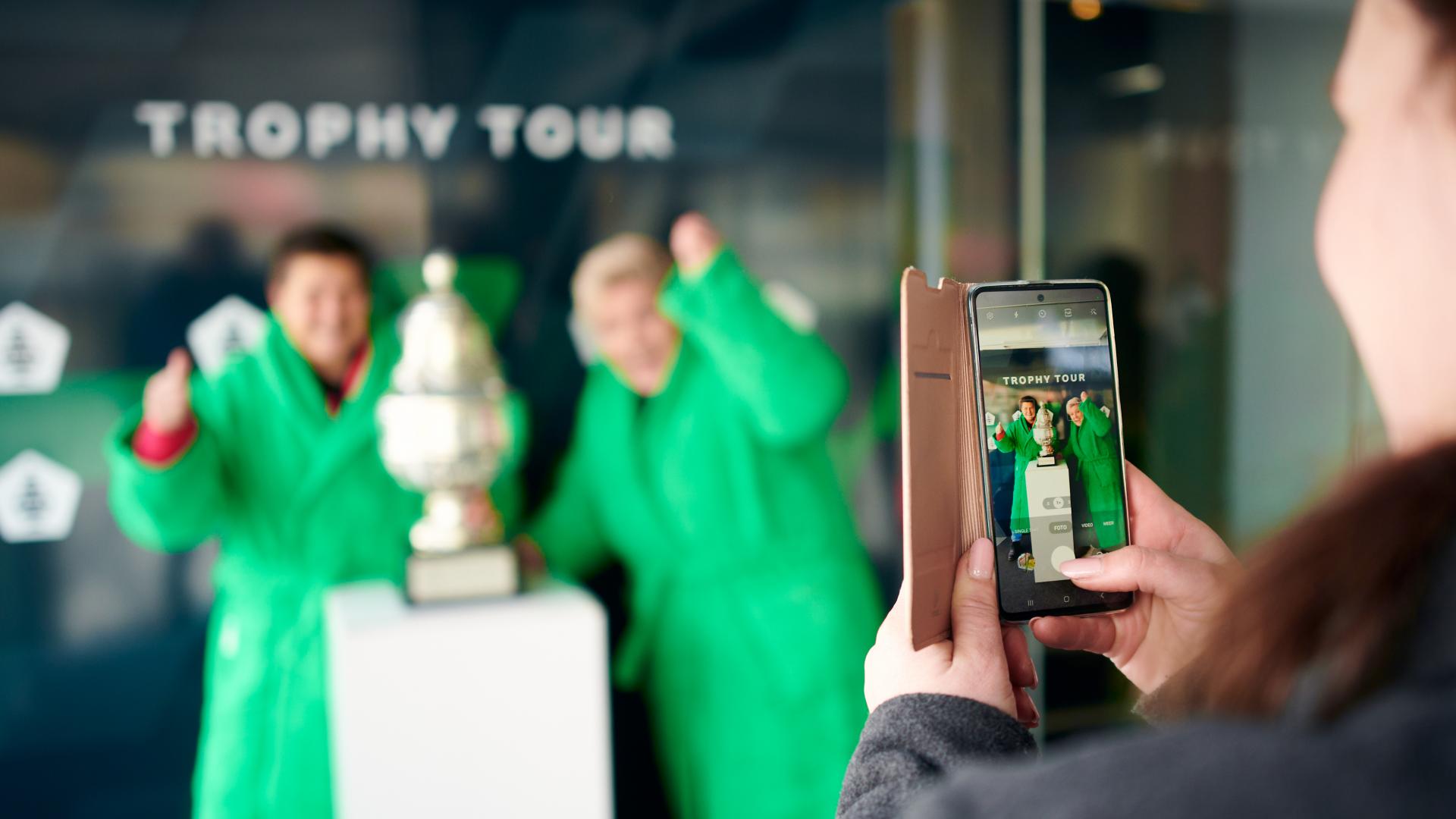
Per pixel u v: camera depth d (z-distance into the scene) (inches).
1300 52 86.8
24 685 70.1
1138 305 84.4
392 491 75.2
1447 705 8.1
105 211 69.8
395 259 74.7
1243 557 11.0
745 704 80.8
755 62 79.2
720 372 79.9
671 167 78.5
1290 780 8.2
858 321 82.1
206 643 72.7
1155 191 84.7
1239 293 86.7
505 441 68.8
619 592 79.3
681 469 79.4
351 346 74.2
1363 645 8.8
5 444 69.1
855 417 82.4
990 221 82.2
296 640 73.5
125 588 71.3
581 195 77.2
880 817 14.5
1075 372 22.6
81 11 68.6
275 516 73.3
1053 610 21.9
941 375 19.5
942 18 80.8
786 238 80.5
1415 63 10.1
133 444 70.4
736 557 80.5
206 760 72.8
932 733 15.6
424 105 74.3
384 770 65.4
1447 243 10.0
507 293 76.3
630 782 79.8
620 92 77.4
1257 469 87.0
